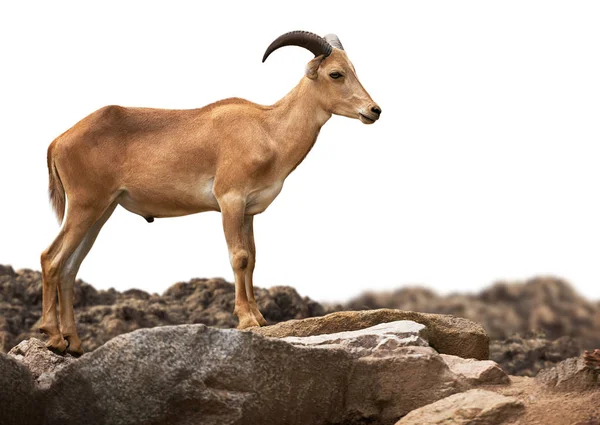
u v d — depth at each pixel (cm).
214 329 2997
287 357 3059
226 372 2966
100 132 4222
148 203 4253
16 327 6106
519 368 6550
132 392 2952
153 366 2942
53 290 4191
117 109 4262
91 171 4188
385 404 3247
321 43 4219
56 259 4178
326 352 3159
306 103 4241
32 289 6606
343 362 3209
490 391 3177
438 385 3250
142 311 6306
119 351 2959
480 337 3838
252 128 4181
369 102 4200
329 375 3167
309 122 4244
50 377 3128
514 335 7506
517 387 3244
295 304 6662
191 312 6506
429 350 3319
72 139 4209
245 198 4141
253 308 4209
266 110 4275
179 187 4194
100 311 6312
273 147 4188
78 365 2997
